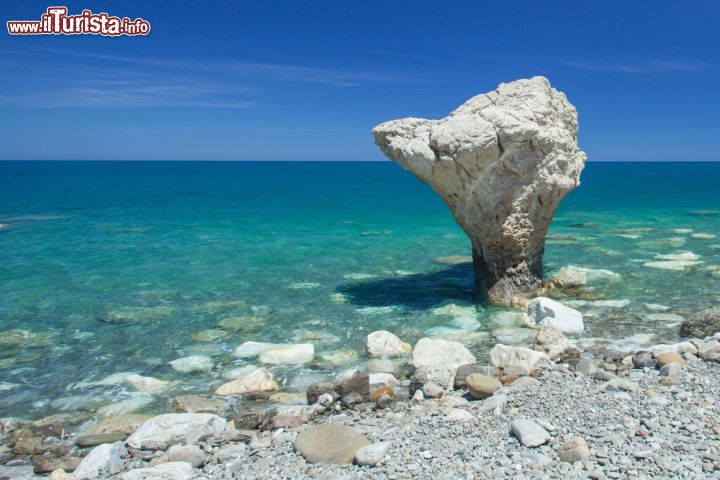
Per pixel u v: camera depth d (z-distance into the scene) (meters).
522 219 13.88
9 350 12.02
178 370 10.95
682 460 5.94
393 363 10.98
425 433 7.27
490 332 12.61
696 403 7.55
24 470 7.48
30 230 28.62
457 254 22.19
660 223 31.16
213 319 13.97
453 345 10.91
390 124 14.22
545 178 13.45
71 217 34.28
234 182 81.06
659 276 17.23
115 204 43.16
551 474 5.85
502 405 7.92
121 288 16.86
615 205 43.00
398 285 17.02
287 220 33.41
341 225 31.12
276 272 18.98
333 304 15.11
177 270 19.33
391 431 7.46
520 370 9.62
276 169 173.12
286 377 10.55
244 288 16.84
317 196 52.91
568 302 14.57
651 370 9.31
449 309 14.36
